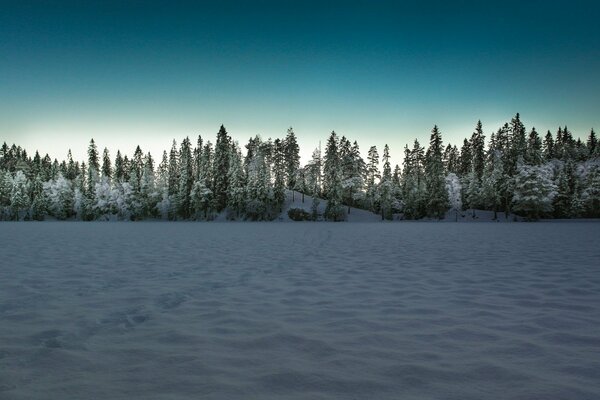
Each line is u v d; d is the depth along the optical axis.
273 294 8.31
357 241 25.19
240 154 100.31
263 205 84.81
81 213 92.25
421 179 88.62
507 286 9.05
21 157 122.12
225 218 86.50
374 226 55.22
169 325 5.93
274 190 87.56
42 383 3.78
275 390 3.62
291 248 20.05
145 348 4.86
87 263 13.56
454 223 67.62
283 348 4.86
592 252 17.09
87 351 4.74
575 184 88.62
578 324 5.83
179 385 3.74
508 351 4.68
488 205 85.38
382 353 4.66
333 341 5.12
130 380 3.86
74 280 10.02
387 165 92.81
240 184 86.31
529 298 7.73
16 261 13.99
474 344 4.96
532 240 25.44
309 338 5.25
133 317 6.41
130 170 114.44
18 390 3.61
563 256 15.46
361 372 4.07
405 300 7.67
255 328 5.75
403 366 4.22
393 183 95.94
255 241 25.36
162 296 8.09
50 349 4.81
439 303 7.38
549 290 8.52
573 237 28.59
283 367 4.21
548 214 80.19
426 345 4.95
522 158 78.12
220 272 11.57
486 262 13.77
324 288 8.98
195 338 5.27
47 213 95.56
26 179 98.06
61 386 3.71
